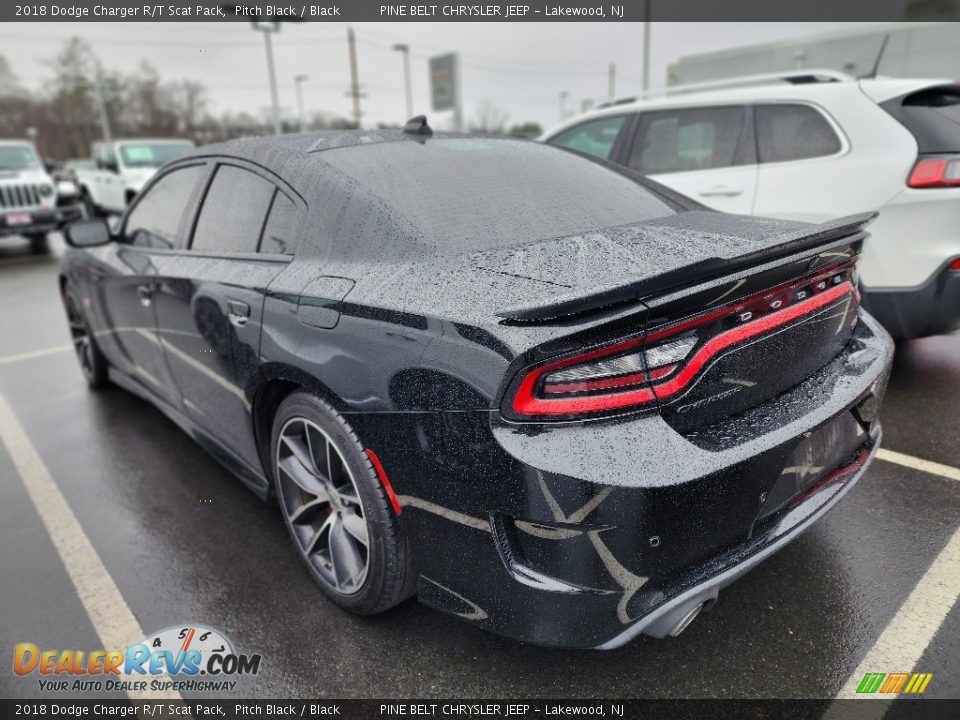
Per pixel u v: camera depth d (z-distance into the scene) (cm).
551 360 140
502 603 156
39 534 263
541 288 156
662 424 146
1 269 987
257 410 230
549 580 147
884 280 330
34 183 1089
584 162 266
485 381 146
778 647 186
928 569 214
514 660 187
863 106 346
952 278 312
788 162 372
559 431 142
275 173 233
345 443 183
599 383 142
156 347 297
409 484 167
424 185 213
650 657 185
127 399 411
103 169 1455
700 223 210
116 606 219
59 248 1212
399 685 181
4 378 467
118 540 257
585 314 139
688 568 152
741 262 150
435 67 2917
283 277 208
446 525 162
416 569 183
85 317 392
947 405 328
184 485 299
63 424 374
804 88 374
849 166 344
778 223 209
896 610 197
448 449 155
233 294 226
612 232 198
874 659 180
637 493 138
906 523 238
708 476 144
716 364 154
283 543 251
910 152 324
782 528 168
